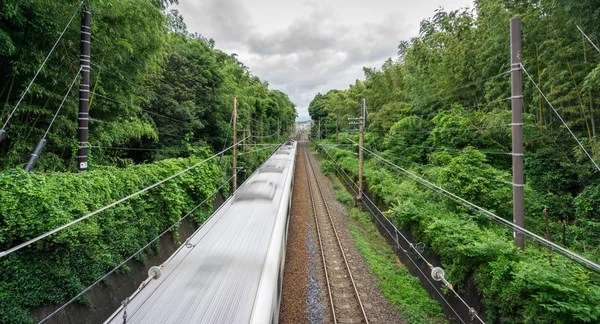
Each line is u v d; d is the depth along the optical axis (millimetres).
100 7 6660
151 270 4234
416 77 18703
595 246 6957
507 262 5238
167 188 8117
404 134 17703
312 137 71000
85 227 4816
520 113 5641
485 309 5617
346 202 18266
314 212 15711
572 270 4695
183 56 15453
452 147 12406
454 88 14531
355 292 7891
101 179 5848
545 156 9867
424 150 16594
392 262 10289
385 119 21516
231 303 3760
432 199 10344
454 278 6746
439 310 7207
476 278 5996
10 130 6215
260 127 33625
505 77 11375
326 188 22656
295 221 13867
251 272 4520
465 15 14625
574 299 4035
